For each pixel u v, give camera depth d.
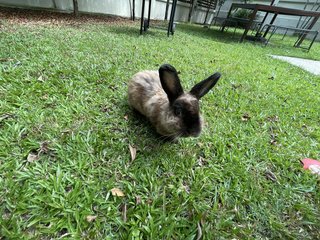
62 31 1.18
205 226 0.32
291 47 2.09
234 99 0.71
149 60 0.93
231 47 1.56
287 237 0.33
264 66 1.17
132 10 2.34
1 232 0.27
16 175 0.35
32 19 1.42
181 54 1.11
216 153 0.48
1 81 0.58
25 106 0.50
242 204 0.37
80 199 0.33
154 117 0.47
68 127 0.47
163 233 0.30
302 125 0.63
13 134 0.42
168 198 0.36
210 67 1.00
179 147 0.48
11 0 1.57
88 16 1.93
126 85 0.68
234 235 0.32
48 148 0.41
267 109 0.69
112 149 0.44
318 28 3.05
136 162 0.41
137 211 0.33
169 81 0.40
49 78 0.64
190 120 0.39
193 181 0.40
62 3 1.85
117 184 0.37
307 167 0.47
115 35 1.29
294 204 0.38
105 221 0.31
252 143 0.52
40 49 0.84
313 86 0.98
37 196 0.32
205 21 3.63
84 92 0.61
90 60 0.82
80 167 0.38
